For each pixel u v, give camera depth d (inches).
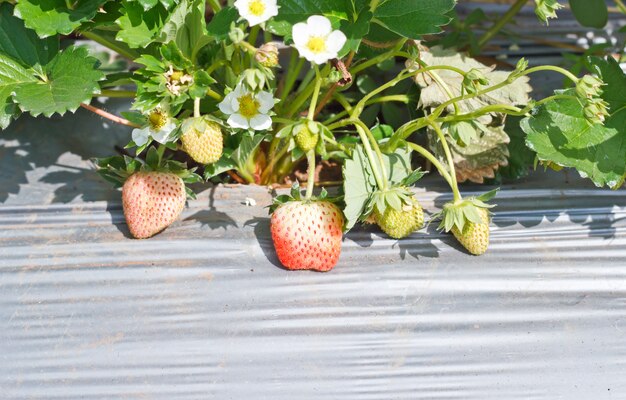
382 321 20.0
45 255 20.9
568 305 20.5
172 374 19.2
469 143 21.5
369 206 20.0
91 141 24.0
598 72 21.5
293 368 19.3
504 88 22.8
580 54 28.9
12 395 18.9
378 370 19.3
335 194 22.6
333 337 19.7
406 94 24.0
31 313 20.0
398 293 20.4
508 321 20.1
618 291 20.8
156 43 21.4
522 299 20.5
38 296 20.2
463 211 20.1
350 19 20.8
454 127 21.1
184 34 21.1
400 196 19.9
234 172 23.5
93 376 19.1
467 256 21.1
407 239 21.3
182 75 20.1
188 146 19.9
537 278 20.8
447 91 21.4
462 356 19.6
